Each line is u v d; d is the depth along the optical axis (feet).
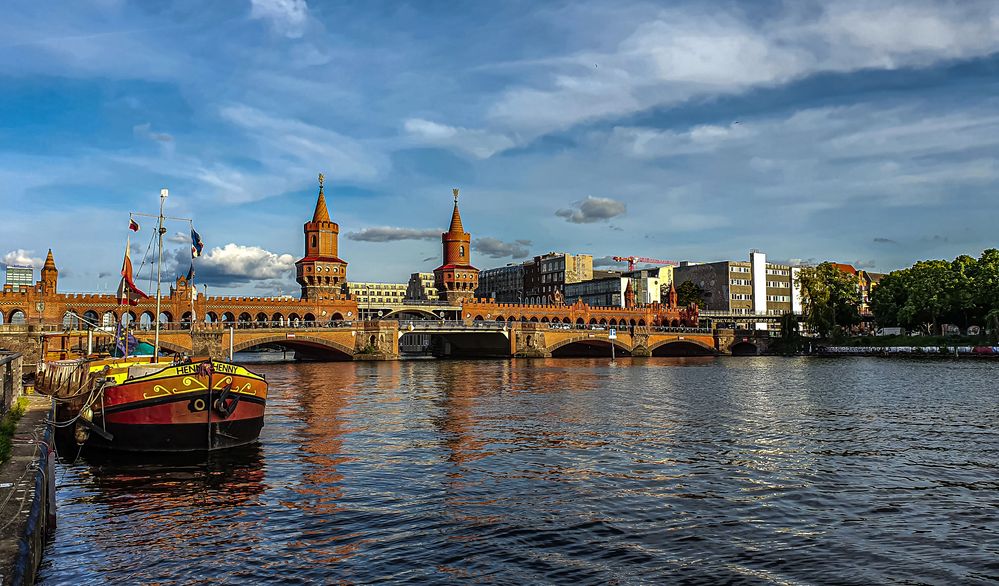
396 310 496.64
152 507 72.18
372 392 195.83
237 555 57.52
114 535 62.85
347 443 109.50
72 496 76.69
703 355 514.68
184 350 319.88
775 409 157.17
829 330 497.87
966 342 420.77
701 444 109.81
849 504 73.72
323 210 493.36
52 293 338.75
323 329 375.45
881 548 59.82
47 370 111.65
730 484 82.33
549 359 427.33
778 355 502.79
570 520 67.41
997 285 412.98
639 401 173.58
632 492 78.23
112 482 82.99
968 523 67.15
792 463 94.89
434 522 66.69
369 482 82.84
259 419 108.27
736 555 58.03
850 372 288.51
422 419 137.69
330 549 59.06
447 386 217.77
